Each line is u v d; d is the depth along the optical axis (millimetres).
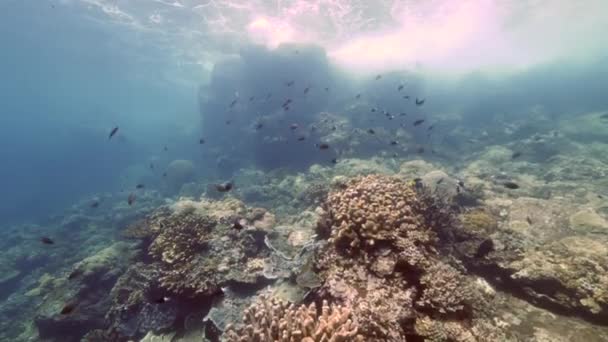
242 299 5777
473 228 7020
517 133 22688
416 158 18266
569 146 18484
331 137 18875
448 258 5965
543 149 18516
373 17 23219
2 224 31875
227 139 26438
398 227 5336
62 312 6305
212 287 6102
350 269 4910
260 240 8016
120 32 27359
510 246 6207
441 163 18719
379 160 16703
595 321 4711
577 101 30031
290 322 3781
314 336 3535
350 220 5391
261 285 6070
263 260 6691
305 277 5066
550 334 4609
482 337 4348
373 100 23766
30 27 26422
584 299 4859
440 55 30172
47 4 22234
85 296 9203
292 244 7715
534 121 24906
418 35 26500
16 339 10180
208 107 27578
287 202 13664
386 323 3934
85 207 25250
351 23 24031
